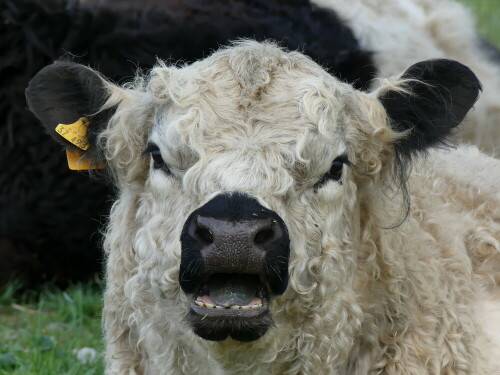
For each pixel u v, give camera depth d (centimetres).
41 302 1616
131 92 1020
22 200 1802
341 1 2080
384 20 2080
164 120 919
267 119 887
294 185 876
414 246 1006
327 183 901
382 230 978
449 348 982
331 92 929
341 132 919
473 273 1078
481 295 1063
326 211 900
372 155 969
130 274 995
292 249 863
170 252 884
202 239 795
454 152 1219
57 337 1473
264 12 1972
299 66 947
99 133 1022
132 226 990
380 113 980
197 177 863
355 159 956
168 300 901
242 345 863
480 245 1088
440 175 1142
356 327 941
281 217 843
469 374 972
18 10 1816
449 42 2141
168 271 889
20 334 1494
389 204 1001
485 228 1098
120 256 1014
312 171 885
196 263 791
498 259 1084
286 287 828
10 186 1809
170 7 1908
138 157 968
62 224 1812
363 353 980
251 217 792
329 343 923
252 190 843
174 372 962
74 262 1852
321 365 930
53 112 1024
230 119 887
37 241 1819
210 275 798
